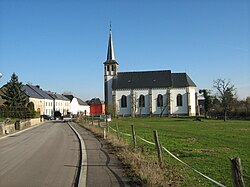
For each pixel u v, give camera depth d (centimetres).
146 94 11256
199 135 3067
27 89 11925
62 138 2794
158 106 11156
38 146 2125
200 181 1043
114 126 4850
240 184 585
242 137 2830
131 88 11294
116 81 11562
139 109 11231
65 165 1346
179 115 10981
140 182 984
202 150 1894
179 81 11169
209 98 9106
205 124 5419
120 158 1470
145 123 6050
